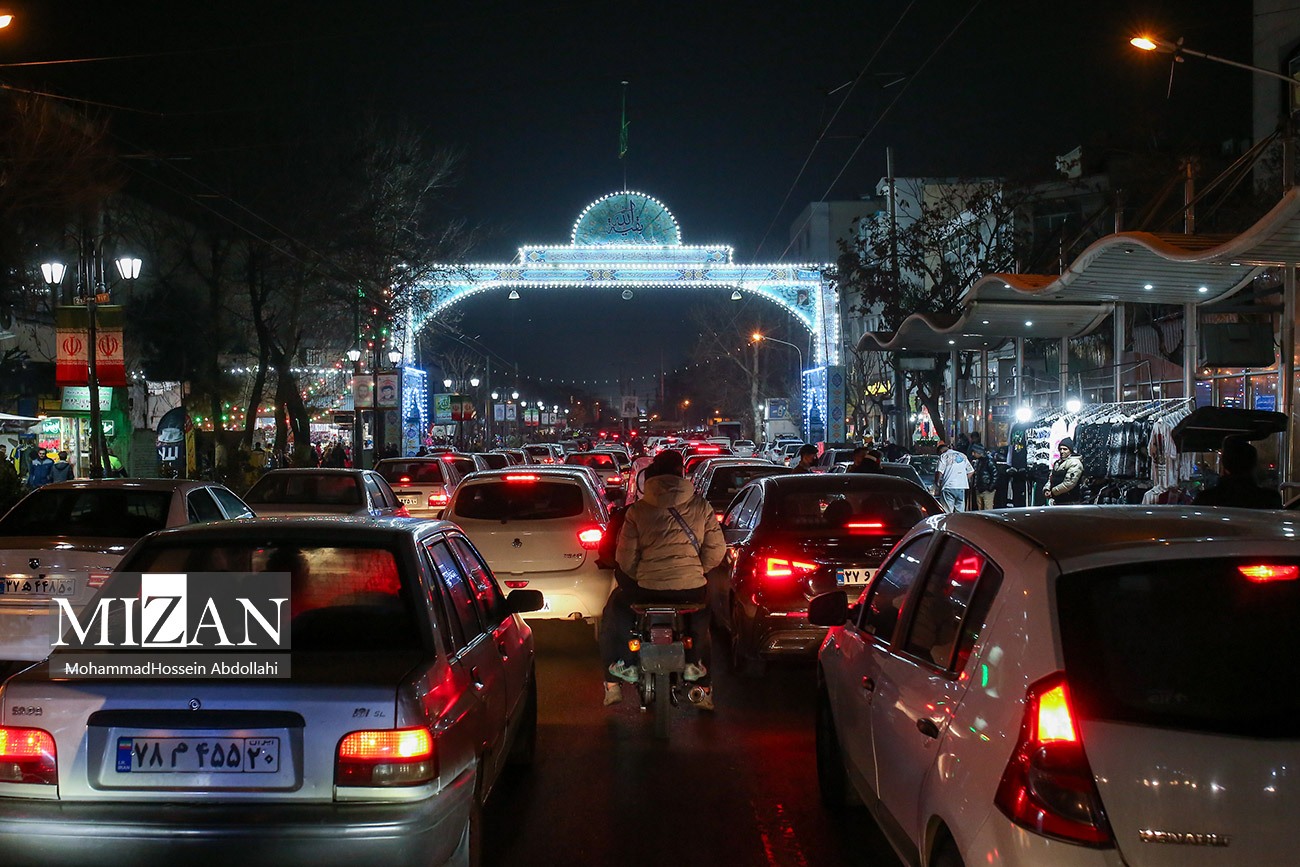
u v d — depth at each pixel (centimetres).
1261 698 319
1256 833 300
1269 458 1952
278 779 407
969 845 333
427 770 412
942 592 446
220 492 1145
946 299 3309
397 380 3772
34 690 419
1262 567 346
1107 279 1748
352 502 1574
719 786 660
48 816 403
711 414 13225
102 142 2481
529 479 1137
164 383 3622
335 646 460
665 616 777
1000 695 341
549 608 1074
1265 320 2031
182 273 3750
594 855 547
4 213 2062
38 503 1014
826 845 561
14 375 2897
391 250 3353
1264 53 2781
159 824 399
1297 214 1200
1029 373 3036
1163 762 305
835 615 589
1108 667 324
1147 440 1911
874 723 473
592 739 770
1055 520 404
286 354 3403
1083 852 301
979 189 3359
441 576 517
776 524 941
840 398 4647
